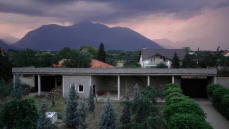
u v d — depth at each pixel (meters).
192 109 11.26
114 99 23.50
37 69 24.19
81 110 14.30
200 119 9.38
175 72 22.17
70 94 14.60
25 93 25.42
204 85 25.17
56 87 26.08
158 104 21.08
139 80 26.88
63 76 23.89
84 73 23.20
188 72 22.03
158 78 26.45
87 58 39.50
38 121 11.34
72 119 14.22
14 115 11.73
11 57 62.12
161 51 50.56
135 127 11.34
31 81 32.38
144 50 51.12
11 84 23.52
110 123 12.58
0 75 33.81
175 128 9.03
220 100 18.02
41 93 26.70
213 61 45.91
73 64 37.09
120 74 22.67
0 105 18.00
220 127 14.56
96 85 25.30
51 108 19.33
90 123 15.50
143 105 12.31
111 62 59.31
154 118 11.12
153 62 47.47
